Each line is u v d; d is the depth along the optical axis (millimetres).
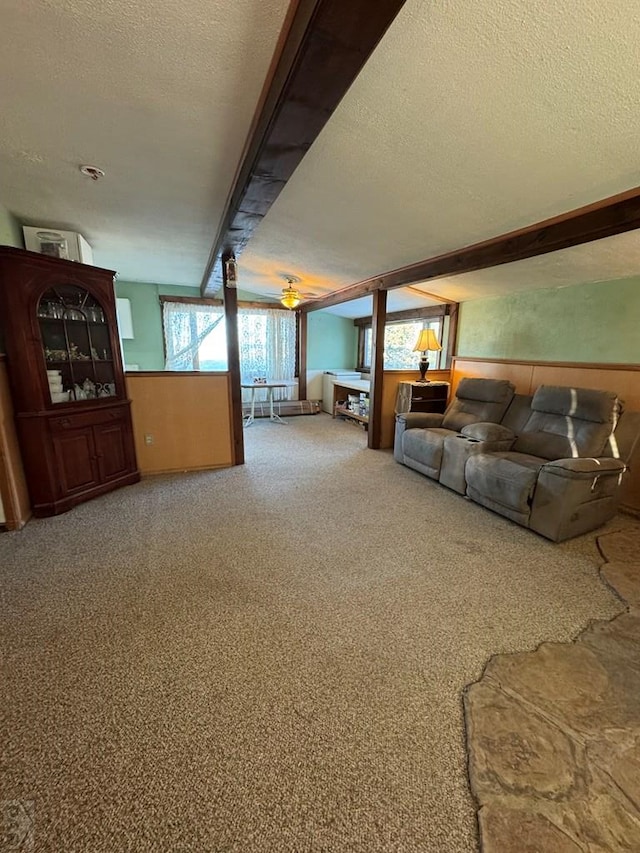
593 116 1507
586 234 2258
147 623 1793
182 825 1046
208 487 3531
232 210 2658
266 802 1102
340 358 7688
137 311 6137
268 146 1752
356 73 1275
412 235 2984
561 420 3115
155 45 1429
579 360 3584
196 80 1608
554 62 1307
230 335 3936
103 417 3244
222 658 1602
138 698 1416
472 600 1984
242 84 1632
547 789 1133
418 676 1527
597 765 1199
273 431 5797
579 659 1615
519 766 1195
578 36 1204
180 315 6391
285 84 1354
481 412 3791
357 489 3512
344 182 2361
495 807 1090
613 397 2850
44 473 2842
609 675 1536
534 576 2195
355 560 2346
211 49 1446
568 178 1938
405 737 1289
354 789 1137
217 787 1137
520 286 3939
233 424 4102
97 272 3096
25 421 2727
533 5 1131
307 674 1530
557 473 2510
